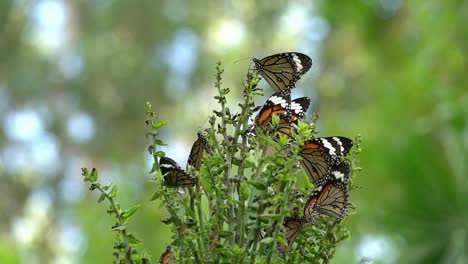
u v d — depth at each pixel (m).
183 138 28.56
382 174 10.12
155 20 28.92
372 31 15.72
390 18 15.62
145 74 28.55
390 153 10.13
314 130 5.09
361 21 15.80
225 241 4.80
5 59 29.94
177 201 4.85
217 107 28.14
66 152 29.52
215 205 4.82
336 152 5.01
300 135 4.73
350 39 23.80
